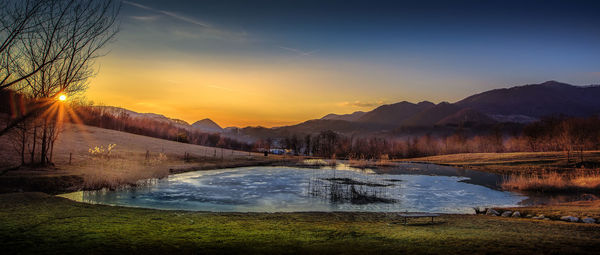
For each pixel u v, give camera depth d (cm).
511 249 830
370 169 4981
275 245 898
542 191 2747
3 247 792
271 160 6362
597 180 2916
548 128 9325
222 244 895
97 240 887
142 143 6378
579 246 859
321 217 1466
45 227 1030
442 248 854
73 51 736
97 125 8731
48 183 2364
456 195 2536
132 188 2581
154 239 928
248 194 2434
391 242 935
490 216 1576
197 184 2919
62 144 4700
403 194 2561
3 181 2220
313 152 12150
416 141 12769
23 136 2888
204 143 12950
